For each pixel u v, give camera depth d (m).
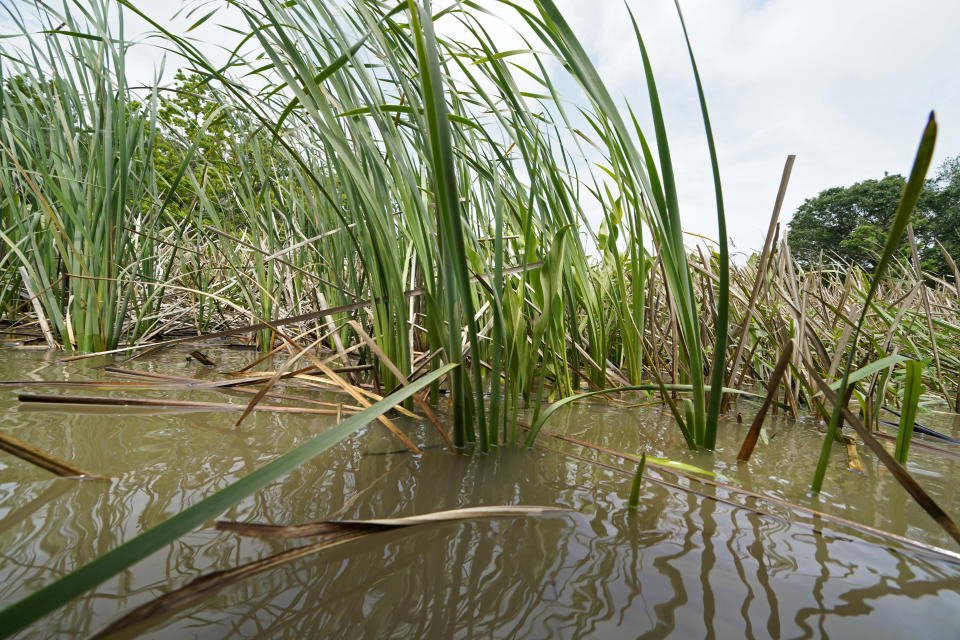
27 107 2.46
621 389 1.23
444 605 0.53
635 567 0.62
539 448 1.18
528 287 1.71
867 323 2.16
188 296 3.38
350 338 2.30
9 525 0.63
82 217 2.21
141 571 0.56
